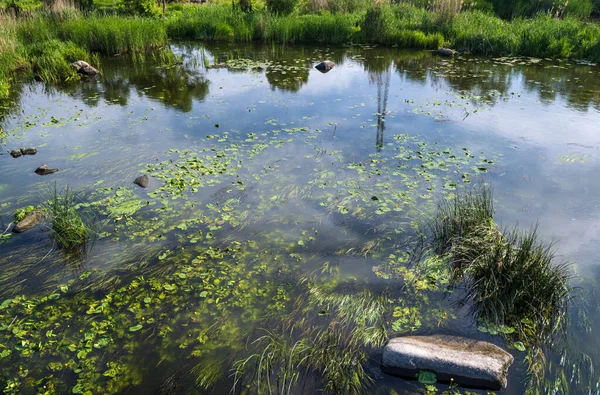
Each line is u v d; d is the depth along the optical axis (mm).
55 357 3359
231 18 17875
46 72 11453
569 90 10039
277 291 4004
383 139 7328
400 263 4328
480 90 10172
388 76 11719
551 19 15531
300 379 3127
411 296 3898
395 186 5758
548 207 5203
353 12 18156
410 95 9914
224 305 3854
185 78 11883
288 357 3305
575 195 5473
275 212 5266
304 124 8156
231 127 8078
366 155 6719
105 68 13016
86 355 3369
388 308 3771
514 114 8492
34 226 5094
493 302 3654
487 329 3494
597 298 3764
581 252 4355
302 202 5461
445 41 15422
